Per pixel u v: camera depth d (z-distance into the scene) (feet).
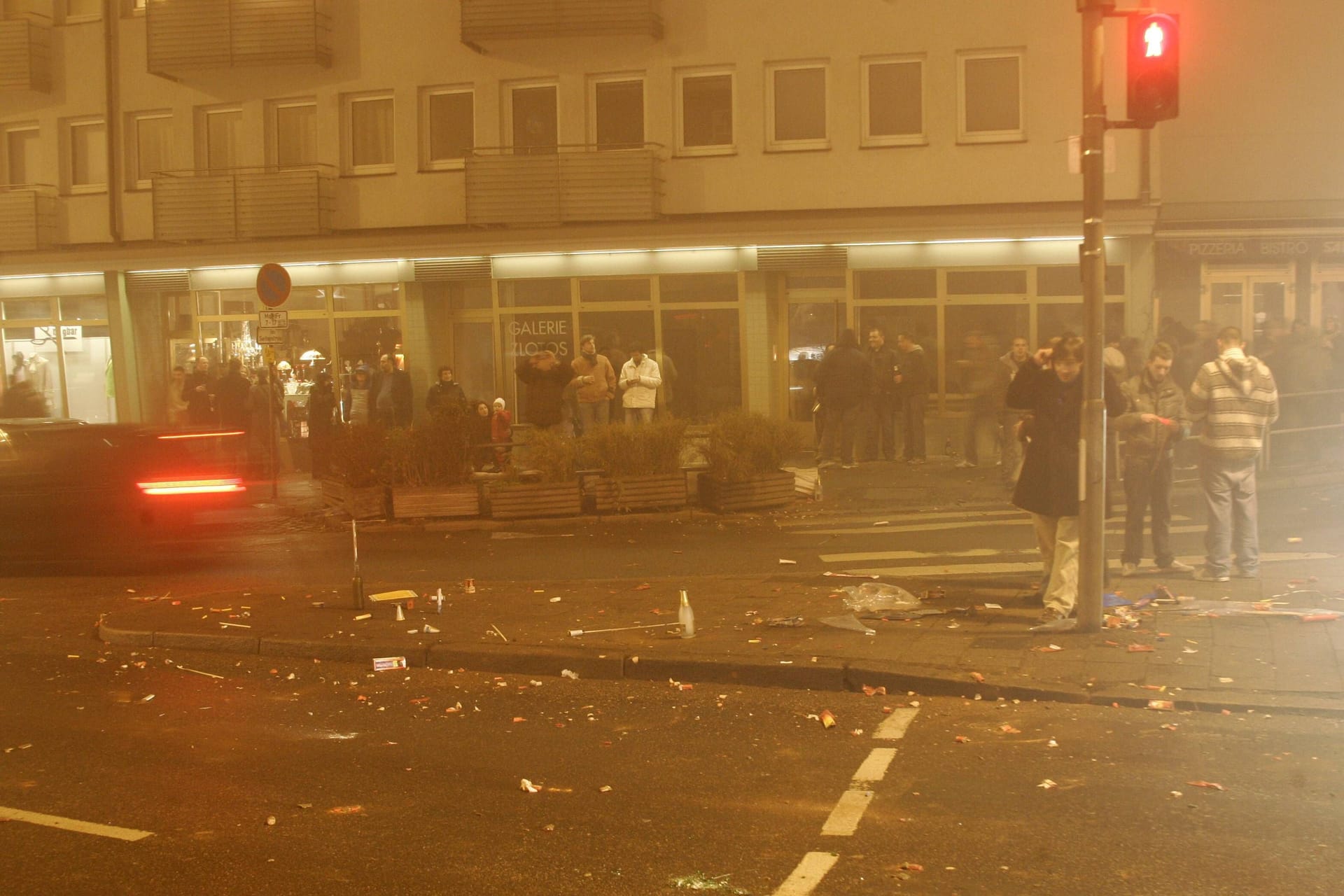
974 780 20.07
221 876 16.89
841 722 23.65
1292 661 25.35
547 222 73.82
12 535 42.50
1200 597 31.73
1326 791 18.92
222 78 80.53
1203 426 34.30
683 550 44.42
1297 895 15.26
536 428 55.42
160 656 30.91
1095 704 23.85
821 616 30.73
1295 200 75.87
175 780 21.25
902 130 71.82
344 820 19.03
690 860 17.01
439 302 78.33
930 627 29.22
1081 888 15.66
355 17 78.02
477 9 73.61
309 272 79.71
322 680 28.22
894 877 16.20
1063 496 29.60
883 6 71.05
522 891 16.14
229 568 43.83
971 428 63.26
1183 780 19.58
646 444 53.01
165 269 82.48
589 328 75.72
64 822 19.20
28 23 83.46
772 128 73.05
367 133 79.00
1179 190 76.54
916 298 71.87
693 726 23.85
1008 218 69.72
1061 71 69.67
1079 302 70.44
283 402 74.64
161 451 43.91
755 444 53.42
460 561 43.68
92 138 84.89
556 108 75.72
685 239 73.10
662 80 73.67
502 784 20.67
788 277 73.87
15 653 31.78
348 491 54.08
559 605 33.35
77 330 85.61
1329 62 75.77
